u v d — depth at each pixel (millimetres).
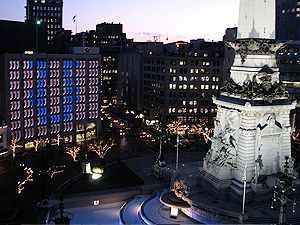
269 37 80625
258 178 79438
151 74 192250
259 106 77250
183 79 179125
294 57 161000
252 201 78000
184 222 72938
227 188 80875
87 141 150250
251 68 79812
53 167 107812
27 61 134000
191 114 181750
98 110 159250
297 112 153875
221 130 84625
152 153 133250
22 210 84562
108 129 175375
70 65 147500
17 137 133750
